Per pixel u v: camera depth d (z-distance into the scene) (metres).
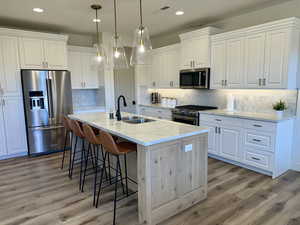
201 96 4.78
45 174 3.36
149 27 4.73
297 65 3.19
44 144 4.33
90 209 2.40
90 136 2.66
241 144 3.41
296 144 3.31
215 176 3.17
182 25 4.58
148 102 6.18
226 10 3.65
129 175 2.89
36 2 3.12
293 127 3.31
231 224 2.11
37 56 4.22
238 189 2.78
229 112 3.80
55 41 4.42
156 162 2.06
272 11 3.47
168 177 2.18
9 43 3.91
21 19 3.94
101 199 2.62
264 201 2.49
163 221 2.18
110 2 3.17
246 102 3.89
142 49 2.68
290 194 2.64
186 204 2.38
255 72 3.41
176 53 4.91
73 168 3.60
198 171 2.46
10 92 3.99
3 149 4.02
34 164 3.79
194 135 2.35
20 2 3.11
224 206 2.41
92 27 4.61
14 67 4.00
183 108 4.52
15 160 3.99
